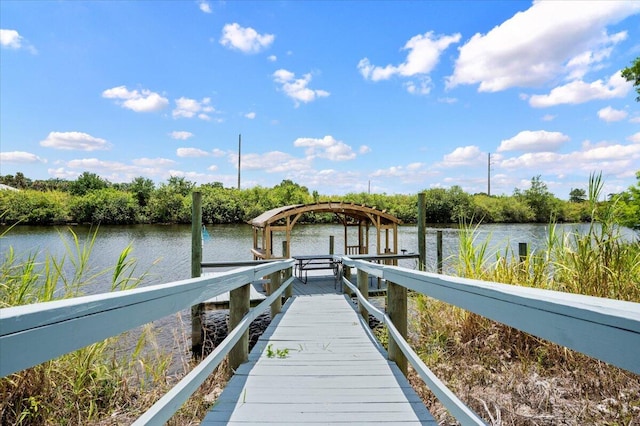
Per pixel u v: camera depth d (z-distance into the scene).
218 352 1.89
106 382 2.83
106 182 43.69
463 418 1.32
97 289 9.09
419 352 3.35
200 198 7.28
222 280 2.10
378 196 42.47
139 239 24.77
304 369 2.62
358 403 2.06
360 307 4.49
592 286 2.77
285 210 11.05
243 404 2.05
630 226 5.98
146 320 1.21
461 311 3.58
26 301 2.65
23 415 2.20
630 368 0.64
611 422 1.97
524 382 2.54
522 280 3.53
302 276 10.37
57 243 20.61
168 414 1.28
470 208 35.16
